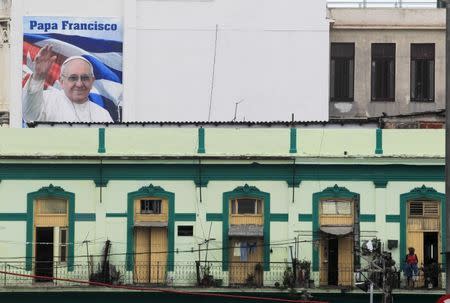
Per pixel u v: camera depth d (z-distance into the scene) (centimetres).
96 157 6319
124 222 6331
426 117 6975
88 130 6359
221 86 7488
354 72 7681
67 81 7475
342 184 6319
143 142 6350
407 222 6322
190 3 7506
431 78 7712
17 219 6331
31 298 6278
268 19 7506
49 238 6344
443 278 6281
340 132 6344
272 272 6297
